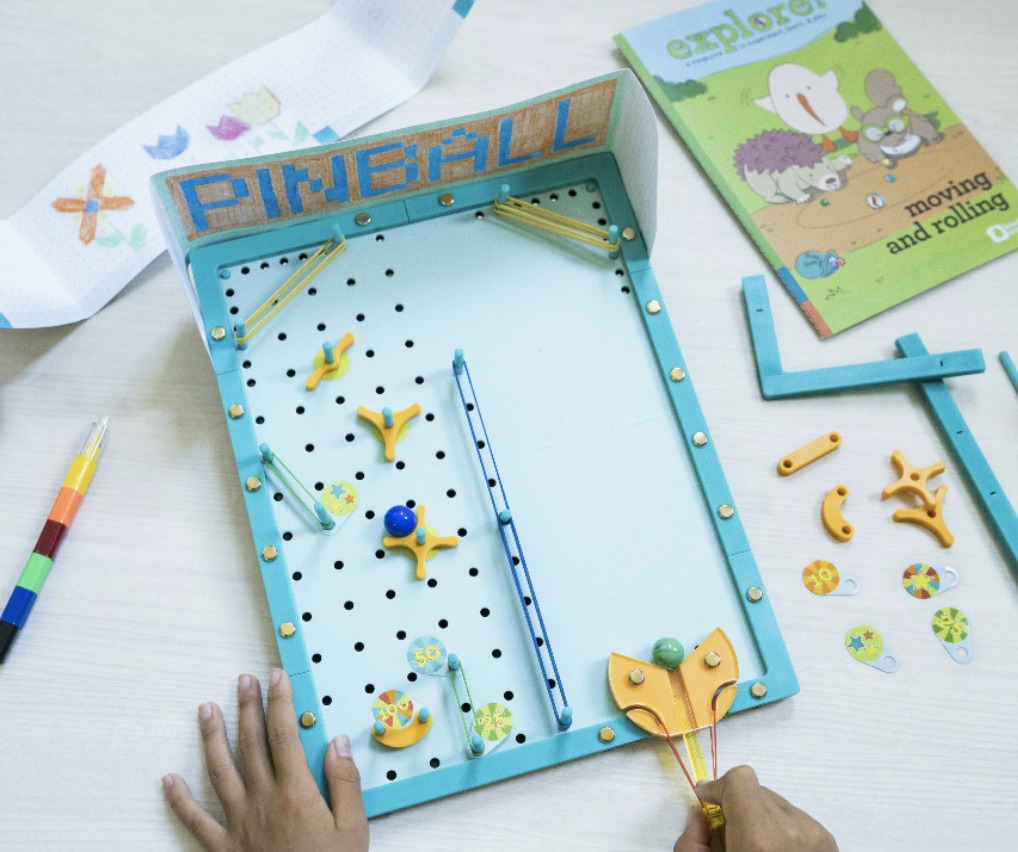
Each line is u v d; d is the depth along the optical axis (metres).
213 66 0.92
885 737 0.71
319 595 0.73
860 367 0.82
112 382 0.81
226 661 0.72
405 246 0.84
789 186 0.89
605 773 0.70
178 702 0.71
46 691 0.71
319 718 0.70
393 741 0.69
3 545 0.75
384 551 0.74
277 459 0.76
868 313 0.84
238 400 0.77
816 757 0.71
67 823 0.68
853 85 0.93
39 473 0.78
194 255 0.82
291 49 0.93
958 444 0.80
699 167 0.90
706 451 0.77
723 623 0.73
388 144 0.80
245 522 0.76
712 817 0.67
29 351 0.81
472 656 0.71
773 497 0.78
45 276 0.83
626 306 0.82
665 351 0.80
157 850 0.67
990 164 0.90
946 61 0.95
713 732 0.70
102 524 0.76
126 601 0.74
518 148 0.84
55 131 0.89
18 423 0.79
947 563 0.77
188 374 0.81
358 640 0.71
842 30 0.95
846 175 0.89
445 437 0.77
